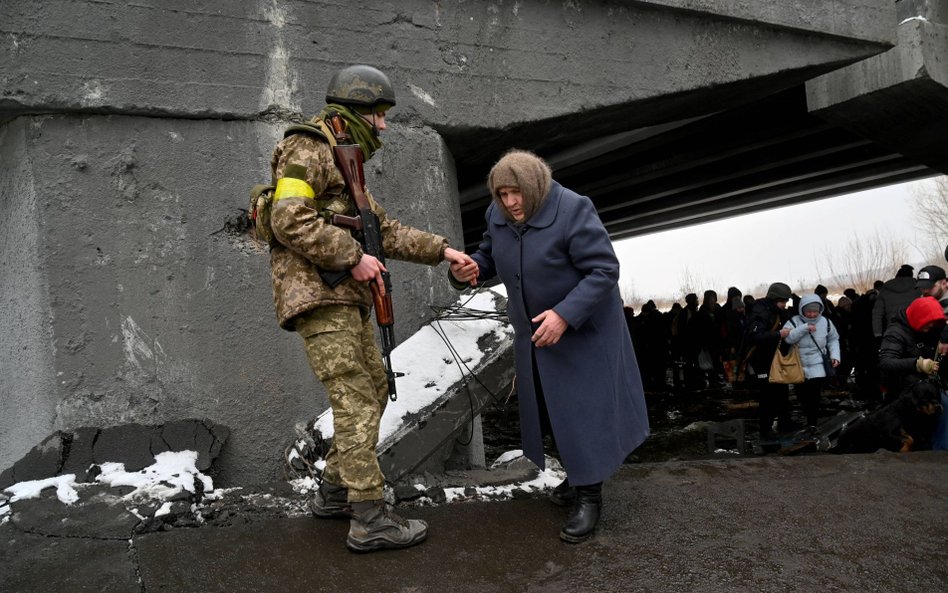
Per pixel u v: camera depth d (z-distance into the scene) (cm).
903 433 525
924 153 871
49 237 338
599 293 269
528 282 286
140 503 298
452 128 435
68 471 320
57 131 342
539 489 348
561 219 277
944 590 242
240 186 377
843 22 600
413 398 346
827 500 328
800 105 883
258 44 379
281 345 382
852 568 258
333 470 295
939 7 647
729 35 543
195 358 364
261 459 372
